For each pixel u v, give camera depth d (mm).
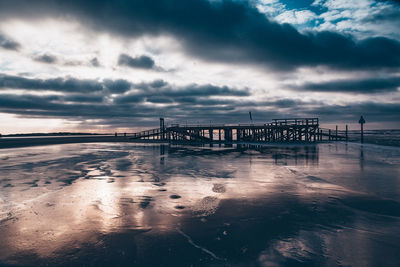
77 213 5617
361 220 4926
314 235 4273
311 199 6441
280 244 3959
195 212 5598
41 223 5008
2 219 5238
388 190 7254
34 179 9625
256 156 17422
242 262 3428
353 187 7668
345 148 23422
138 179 9539
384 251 3672
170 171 11398
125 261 3502
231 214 5414
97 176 10234
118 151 23359
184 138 41000
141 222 5023
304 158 15656
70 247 3953
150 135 43250
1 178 9859
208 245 3975
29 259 3580
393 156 16141
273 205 6000
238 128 36219
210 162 14445
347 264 3320
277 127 33656
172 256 3629
